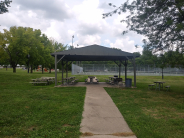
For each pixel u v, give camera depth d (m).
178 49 8.96
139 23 9.52
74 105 5.89
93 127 3.87
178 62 10.00
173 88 11.93
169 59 9.63
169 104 6.36
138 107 5.82
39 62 35.38
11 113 4.86
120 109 5.49
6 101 6.49
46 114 4.79
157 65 10.06
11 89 9.98
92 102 6.53
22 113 4.89
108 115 4.84
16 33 29.89
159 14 8.93
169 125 4.06
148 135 3.44
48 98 7.16
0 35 27.11
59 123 4.09
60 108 5.46
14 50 29.39
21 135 3.40
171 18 8.53
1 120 4.26
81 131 3.63
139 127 3.87
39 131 3.59
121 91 9.62
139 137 3.35
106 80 17.20
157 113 5.11
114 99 7.16
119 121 4.32
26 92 8.82
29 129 3.73
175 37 8.64
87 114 4.91
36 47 35.38
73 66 32.16
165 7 8.30
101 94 8.43
